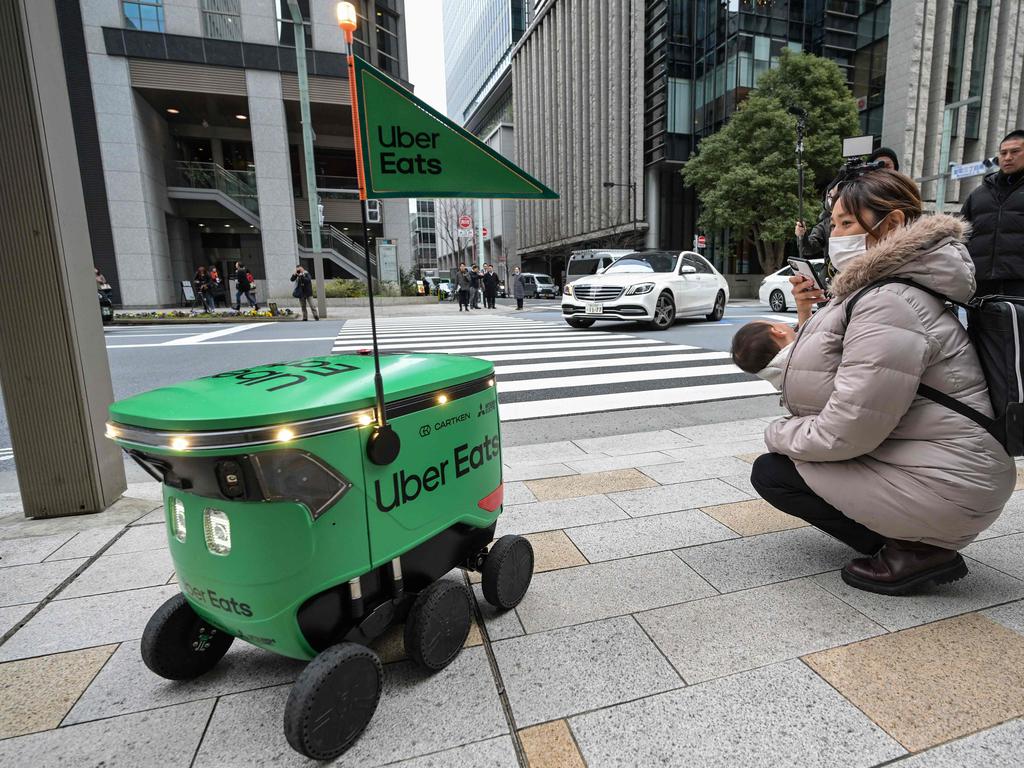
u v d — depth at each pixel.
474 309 22.62
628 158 35.78
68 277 2.74
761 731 1.41
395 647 1.79
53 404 2.80
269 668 1.73
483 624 1.90
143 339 11.73
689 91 33.00
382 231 30.44
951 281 1.67
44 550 2.51
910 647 1.72
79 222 2.85
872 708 1.48
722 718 1.46
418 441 1.51
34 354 2.74
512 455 3.92
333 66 24.53
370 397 1.35
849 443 1.77
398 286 27.34
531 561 2.04
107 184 22.47
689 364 7.45
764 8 29.98
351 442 1.32
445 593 1.62
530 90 51.53
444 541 1.75
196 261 28.81
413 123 1.44
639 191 34.69
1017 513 2.67
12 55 2.49
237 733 1.46
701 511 2.81
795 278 2.38
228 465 1.20
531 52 50.59
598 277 11.93
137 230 23.05
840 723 1.43
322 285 18.80
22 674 1.70
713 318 13.70
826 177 27.09
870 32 31.94
